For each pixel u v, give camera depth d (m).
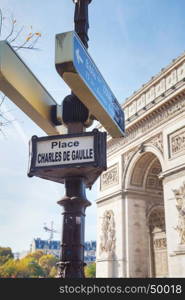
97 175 10.81
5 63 9.27
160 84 73.50
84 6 11.52
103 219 81.69
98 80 10.49
